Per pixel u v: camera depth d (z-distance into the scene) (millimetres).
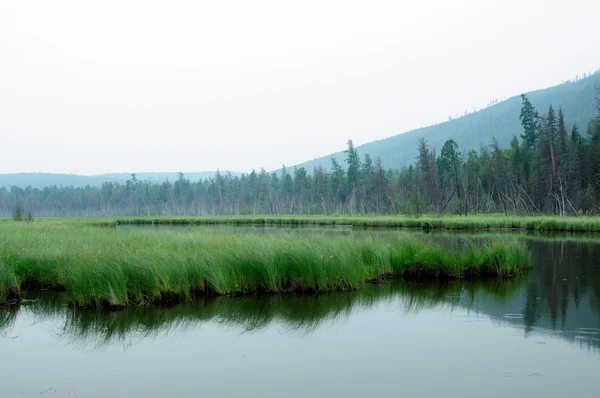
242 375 6668
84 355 7680
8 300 11758
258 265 12445
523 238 29391
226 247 13742
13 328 9336
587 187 58562
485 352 7516
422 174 79875
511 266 15242
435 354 7441
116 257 11766
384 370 6766
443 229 41375
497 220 42500
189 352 7758
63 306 11148
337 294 12258
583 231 36062
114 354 7719
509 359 7156
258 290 12445
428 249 15211
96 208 154250
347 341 8242
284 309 10672
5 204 158625
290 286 12773
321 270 12477
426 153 79375
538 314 9984
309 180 116750
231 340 8422
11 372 6895
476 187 75438
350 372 6711
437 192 76812
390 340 8266
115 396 5973
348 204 101500
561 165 61031
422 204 68188
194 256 12562
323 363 7117
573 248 23172
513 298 11664
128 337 8680
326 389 6090
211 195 135750
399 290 12766
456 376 6477
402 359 7234
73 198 158875
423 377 6453
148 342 8359
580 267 16734
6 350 7980
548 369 6703
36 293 12617
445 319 9680
